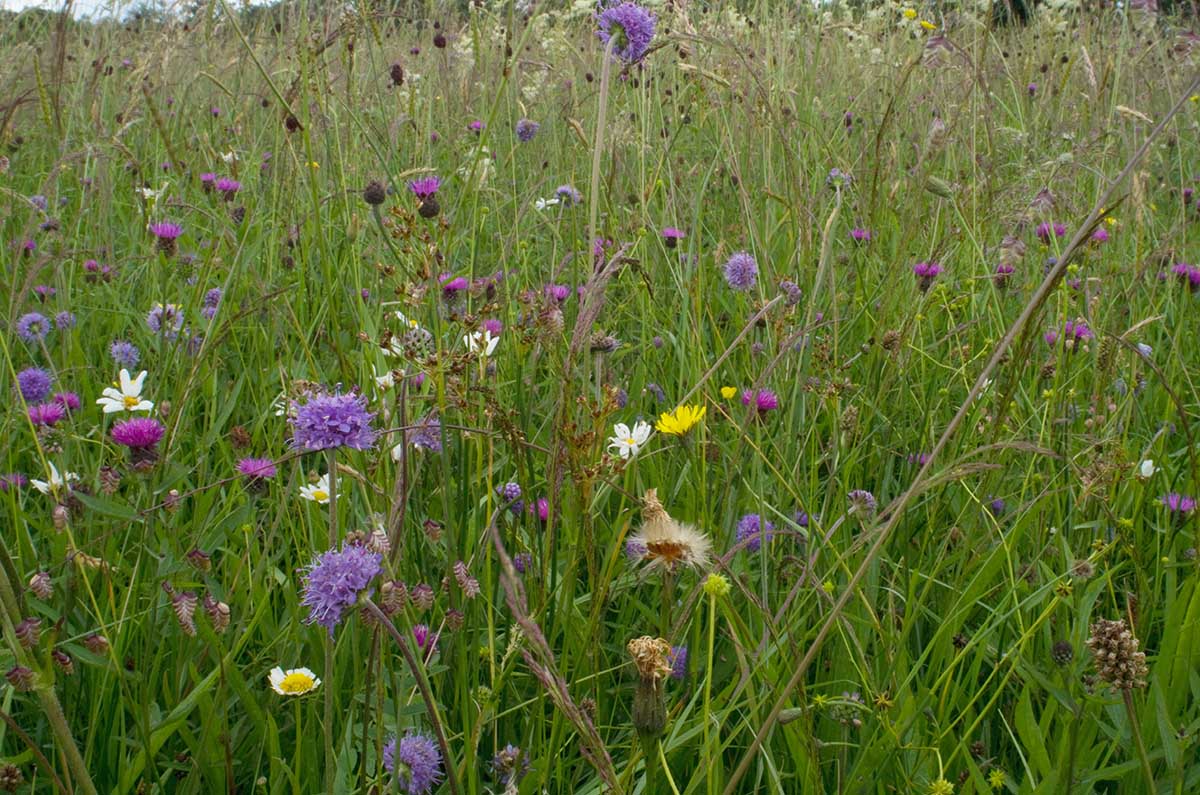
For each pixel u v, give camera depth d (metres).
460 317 2.21
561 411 1.79
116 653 1.76
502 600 2.05
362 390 2.58
